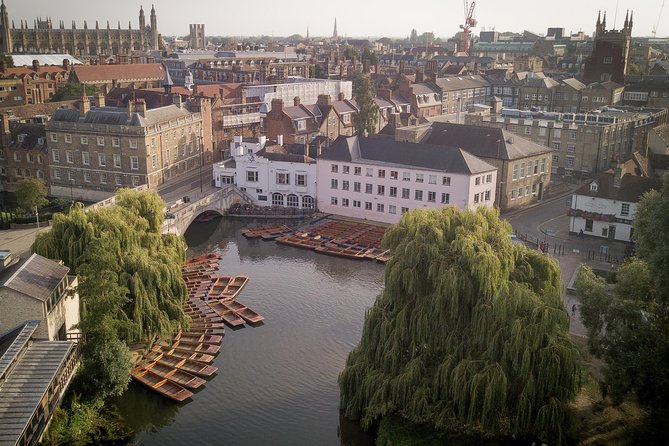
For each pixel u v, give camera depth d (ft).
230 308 233.96
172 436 161.68
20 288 162.71
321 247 305.12
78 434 156.15
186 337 209.26
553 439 142.92
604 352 154.92
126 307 190.80
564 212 345.31
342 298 246.47
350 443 159.53
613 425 153.79
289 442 159.33
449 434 149.69
